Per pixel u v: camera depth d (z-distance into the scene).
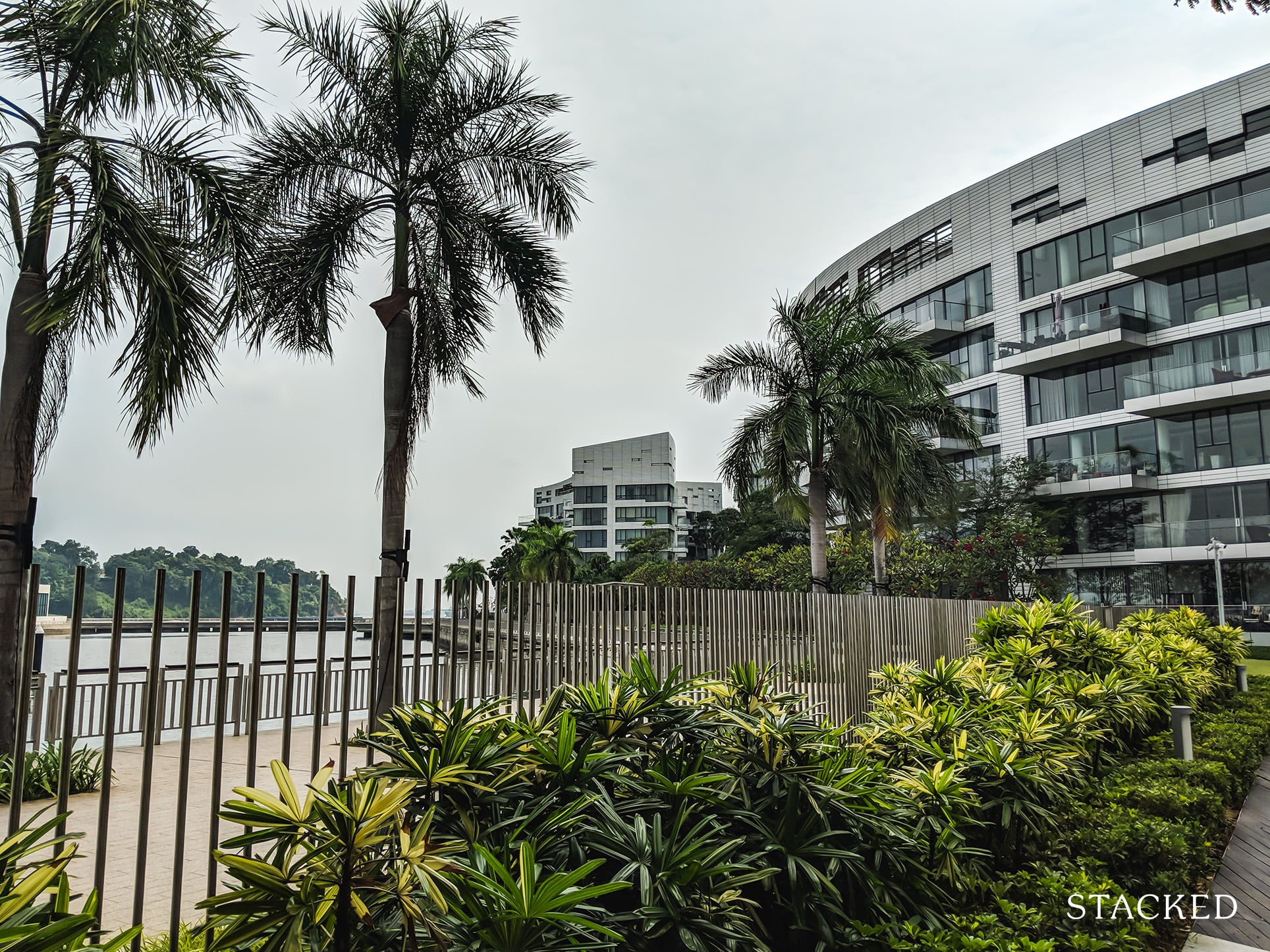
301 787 7.35
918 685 6.73
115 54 7.30
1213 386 28.20
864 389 15.99
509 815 3.04
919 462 19.75
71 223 6.44
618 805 3.22
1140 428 31.30
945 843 3.85
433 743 3.00
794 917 3.23
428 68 10.44
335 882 2.35
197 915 4.47
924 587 25.39
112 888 5.02
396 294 10.43
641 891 2.67
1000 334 36.62
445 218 10.38
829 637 9.88
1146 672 9.03
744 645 8.45
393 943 2.50
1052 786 4.88
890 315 43.50
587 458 81.75
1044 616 8.95
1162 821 4.98
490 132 10.72
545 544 51.91
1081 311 33.69
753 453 16.88
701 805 3.20
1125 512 31.42
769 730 3.55
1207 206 29.20
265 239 9.16
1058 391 34.12
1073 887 3.84
